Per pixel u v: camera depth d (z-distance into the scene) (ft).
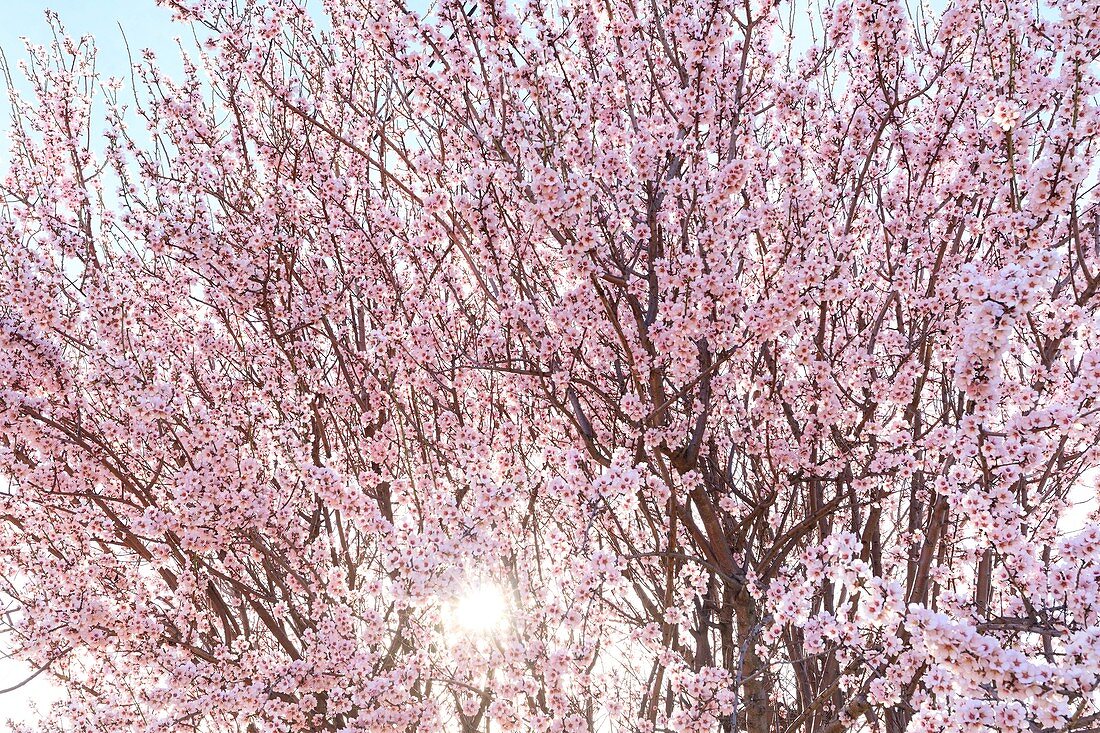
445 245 19.13
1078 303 13.84
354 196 21.03
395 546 13.35
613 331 18.60
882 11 15.53
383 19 16.10
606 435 19.31
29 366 16.21
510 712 14.24
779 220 18.07
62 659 20.01
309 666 15.93
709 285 15.85
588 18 17.60
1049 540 14.06
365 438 19.76
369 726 14.93
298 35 22.49
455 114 16.72
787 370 19.39
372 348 20.53
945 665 9.86
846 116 18.90
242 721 17.72
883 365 21.09
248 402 20.22
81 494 16.90
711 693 15.10
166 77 21.12
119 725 17.93
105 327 18.48
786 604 12.85
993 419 12.89
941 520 16.39
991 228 15.85
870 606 10.61
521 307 16.78
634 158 16.62
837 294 15.92
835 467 18.11
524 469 18.16
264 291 18.63
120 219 17.78
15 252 17.62
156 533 15.79
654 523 18.60
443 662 16.81
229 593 21.20
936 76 17.15
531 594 16.38
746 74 19.76
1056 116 14.64
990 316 10.89
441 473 20.06
